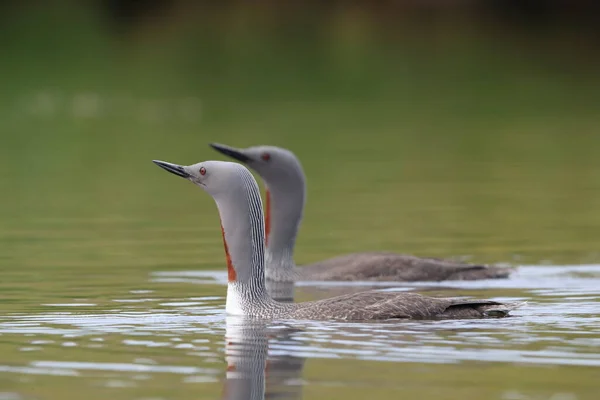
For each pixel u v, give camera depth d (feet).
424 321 34.99
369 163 81.00
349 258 48.32
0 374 29.30
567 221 59.16
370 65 135.54
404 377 28.50
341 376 28.71
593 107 111.34
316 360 30.37
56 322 36.14
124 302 39.83
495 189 70.13
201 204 66.23
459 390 27.30
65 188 71.46
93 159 82.84
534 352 30.86
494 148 88.28
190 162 79.36
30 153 86.02
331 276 47.24
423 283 46.09
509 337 32.73
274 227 49.19
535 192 68.69
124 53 136.46
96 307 38.88
